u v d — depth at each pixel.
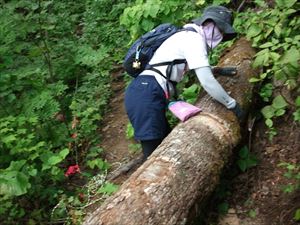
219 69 4.16
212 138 3.43
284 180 3.63
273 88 4.24
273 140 3.97
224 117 3.64
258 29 4.30
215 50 4.79
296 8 4.18
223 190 3.67
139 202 2.81
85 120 4.86
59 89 5.06
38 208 3.90
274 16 4.29
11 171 3.47
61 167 4.52
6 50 5.45
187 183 3.05
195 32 3.49
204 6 5.45
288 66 3.42
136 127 3.63
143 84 3.57
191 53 3.38
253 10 5.10
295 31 4.22
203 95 3.99
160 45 3.59
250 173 3.79
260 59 3.62
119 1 7.05
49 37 6.34
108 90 5.70
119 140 4.84
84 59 5.52
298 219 3.27
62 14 6.98
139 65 3.61
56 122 5.03
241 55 4.43
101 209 2.83
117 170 4.30
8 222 3.71
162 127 3.64
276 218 3.39
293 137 3.91
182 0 5.18
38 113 4.77
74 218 3.65
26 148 4.06
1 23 5.59
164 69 3.53
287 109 4.08
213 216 3.52
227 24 3.50
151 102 3.55
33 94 5.03
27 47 5.92
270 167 3.78
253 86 4.11
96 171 4.42
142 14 5.06
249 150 3.97
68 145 4.67
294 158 3.76
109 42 6.47
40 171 4.16
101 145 4.83
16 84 5.03
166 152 3.25
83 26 7.16
